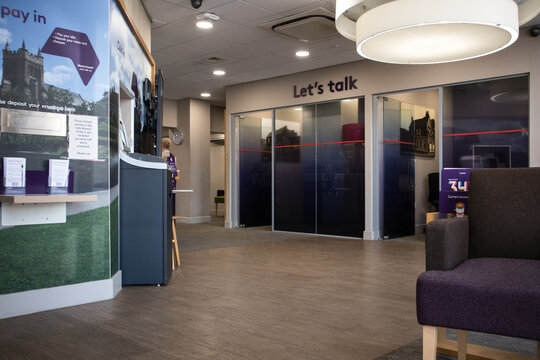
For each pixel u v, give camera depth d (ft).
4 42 10.86
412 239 27.96
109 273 12.61
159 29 22.47
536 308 5.44
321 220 29.99
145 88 19.84
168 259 14.87
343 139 28.89
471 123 23.41
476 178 8.29
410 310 11.49
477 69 23.06
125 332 9.63
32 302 11.12
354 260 19.65
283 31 22.39
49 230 11.46
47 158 11.43
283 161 32.17
